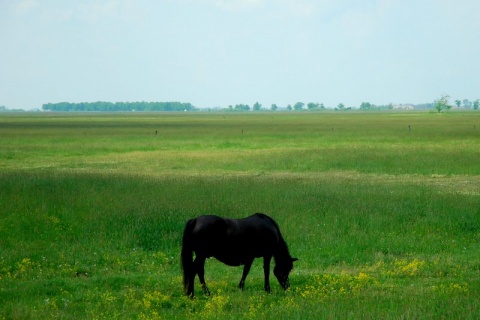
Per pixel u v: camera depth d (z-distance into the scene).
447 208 20.78
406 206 21.17
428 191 25.31
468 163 36.94
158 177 30.25
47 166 38.09
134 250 15.55
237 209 20.08
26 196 22.00
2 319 9.95
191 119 158.25
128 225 17.55
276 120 142.25
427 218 19.20
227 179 29.30
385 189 25.92
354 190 25.23
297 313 10.19
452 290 11.80
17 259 14.41
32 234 16.95
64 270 13.53
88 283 12.53
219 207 20.22
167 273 13.70
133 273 13.73
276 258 12.18
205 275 13.69
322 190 24.97
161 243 16.12
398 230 17.89
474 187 27.81
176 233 16.94
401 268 13.98
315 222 18.45
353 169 35.28
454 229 18.06
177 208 19.95
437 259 14.80
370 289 12.11
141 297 11.55
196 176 31.52
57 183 26.12
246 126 101.25
